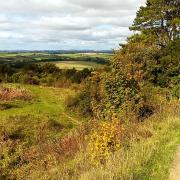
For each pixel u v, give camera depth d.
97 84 32.53
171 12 44.44
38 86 61.06
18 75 65.62
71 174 13.41
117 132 15.19
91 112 33.31
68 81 61.03
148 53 33.91
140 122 20.23
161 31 44.69
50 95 49.38
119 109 23.08
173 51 34.03
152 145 13.46
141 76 29.80
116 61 25.33
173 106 23.45
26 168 18.77
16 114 34.94
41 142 24.48
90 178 10.33
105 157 13.41
